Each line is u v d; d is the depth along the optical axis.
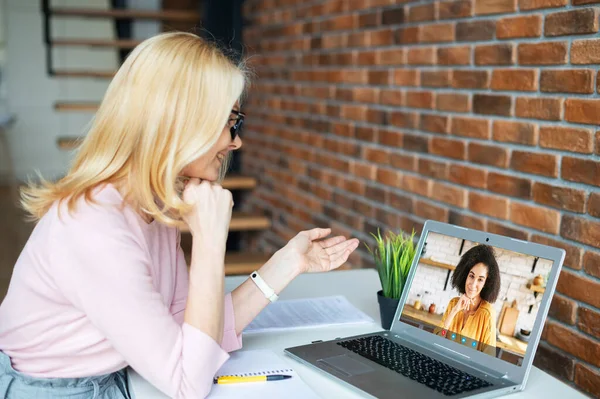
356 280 2.05
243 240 4.39
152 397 1.30
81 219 1.26
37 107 5.87
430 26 2.39
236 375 1.35
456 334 1.46
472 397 1.26
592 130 1.75
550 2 1.85
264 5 3.91
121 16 5.25
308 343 1.55
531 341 1.32
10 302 1.36
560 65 1.84
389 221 2.74
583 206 1.79
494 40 2.09
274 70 3.83
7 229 5.06
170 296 1.48
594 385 1.78
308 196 3.46
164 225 1.47
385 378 1.33
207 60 1.32
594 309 1.77
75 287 1.24
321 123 3.28
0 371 1.34
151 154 1.29
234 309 1.47
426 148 2.46
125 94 1.30
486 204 2.16
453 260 1.53
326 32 3.18
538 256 1.37
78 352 1.31
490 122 2.12
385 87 2.71
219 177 1.60
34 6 5.60
